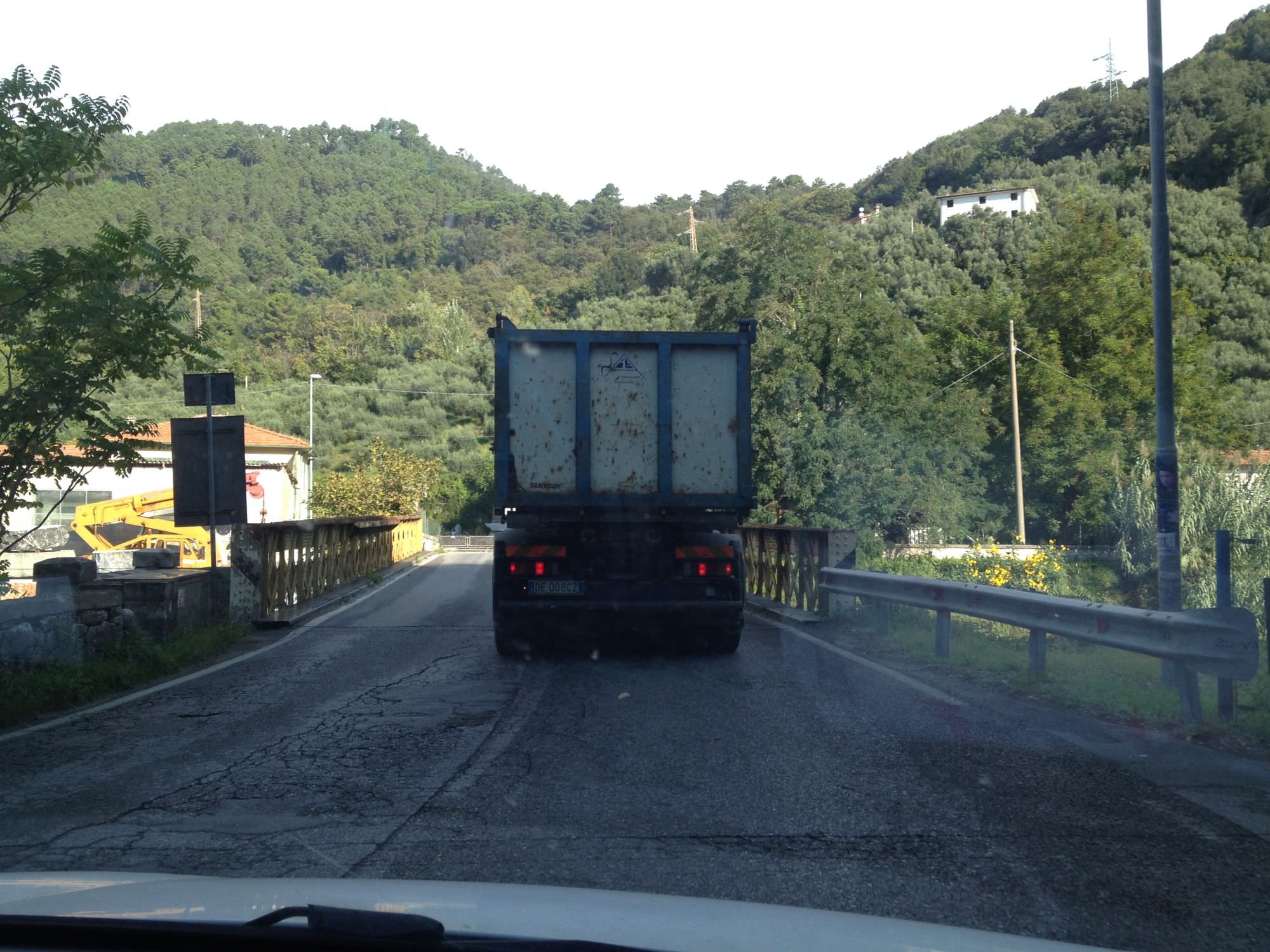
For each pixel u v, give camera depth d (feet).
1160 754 19.99
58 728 23.95
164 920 7.14
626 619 32.94
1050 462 134.00
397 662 33.22
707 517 34.09
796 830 15.49
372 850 14.67
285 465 144.87
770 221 116.78
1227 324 159.02
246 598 42.37
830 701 25.58
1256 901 12.59
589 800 17.21
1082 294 140.77
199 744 21.91
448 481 219.41
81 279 32.42
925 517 119.85
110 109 32.91
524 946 7.00
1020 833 15.25
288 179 516.73
